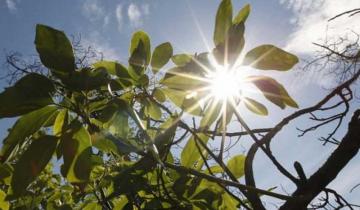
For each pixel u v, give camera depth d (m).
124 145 0.50
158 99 0.58
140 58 0.56
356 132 0.54
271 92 0.57
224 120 0.57
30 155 0.47
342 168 0.54
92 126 0.49
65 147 0.47
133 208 0.60
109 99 0.51
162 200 0.58
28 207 0.67
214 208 0.61
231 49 0.54
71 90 0.47
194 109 0.57
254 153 0.57
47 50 0.48
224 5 0.54
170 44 0.57
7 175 0.54
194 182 0.60
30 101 0.47
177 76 0.55
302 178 0.55
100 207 0.62
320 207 0.57
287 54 0.55
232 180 0.54
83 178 0.47
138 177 0.56
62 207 0.59
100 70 0.48
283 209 0.52
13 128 0.47
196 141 0.57
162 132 0.56
